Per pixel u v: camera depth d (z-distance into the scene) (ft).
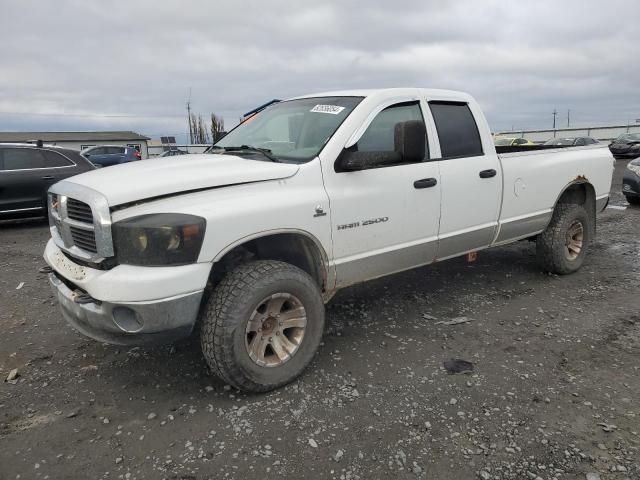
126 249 9.21
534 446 8.84
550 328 13.78
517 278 18.17
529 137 176.65
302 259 11.85
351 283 12.39
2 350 12.96
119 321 9.40
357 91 13.33
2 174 29.96
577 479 8.04
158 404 10.37
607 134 161.99
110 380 11.37
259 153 12.39
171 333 9.55
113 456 8.77
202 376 11.46
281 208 10.44
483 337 13.29
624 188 35.19
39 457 8.76
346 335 13.46
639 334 13.24
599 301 15.75
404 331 13.70
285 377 10.73
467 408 10.02
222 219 9.61
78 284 9.73
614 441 8.93
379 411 9.96
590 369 11.47
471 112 14.90
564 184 17.33
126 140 165.48
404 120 13.21
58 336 13.79
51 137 167.94
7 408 10.28
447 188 13.66
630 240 24.35
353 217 11.76
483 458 8.57
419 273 18.83
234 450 8.86
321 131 12.14
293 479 8.14
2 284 18.67
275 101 16.65
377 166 12.31
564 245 17.69
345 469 8.36
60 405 10.39
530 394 10.48
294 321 10.93
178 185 9.70
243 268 10.27
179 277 9.23
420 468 8.36
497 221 15.37
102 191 9.46
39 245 26.08
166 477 8.24
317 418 9.75
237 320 9.84
